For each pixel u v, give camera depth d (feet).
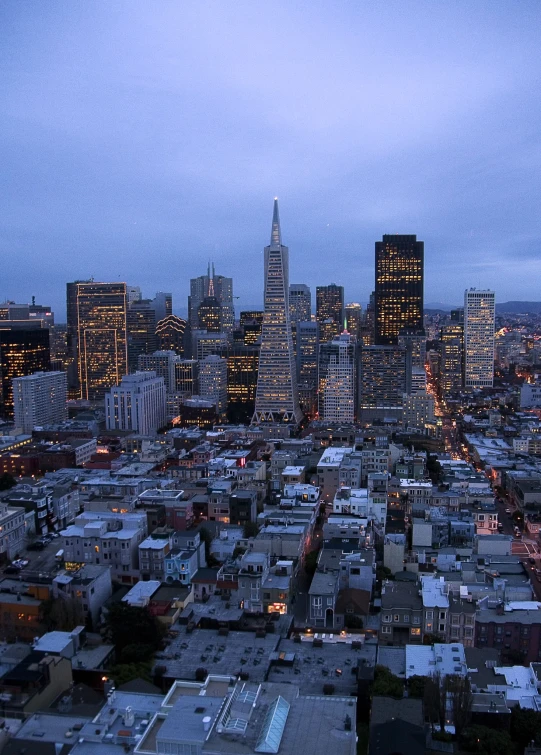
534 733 527.81
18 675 533.96
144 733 417.28
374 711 522.06
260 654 636.48
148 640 649.20
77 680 597.11
